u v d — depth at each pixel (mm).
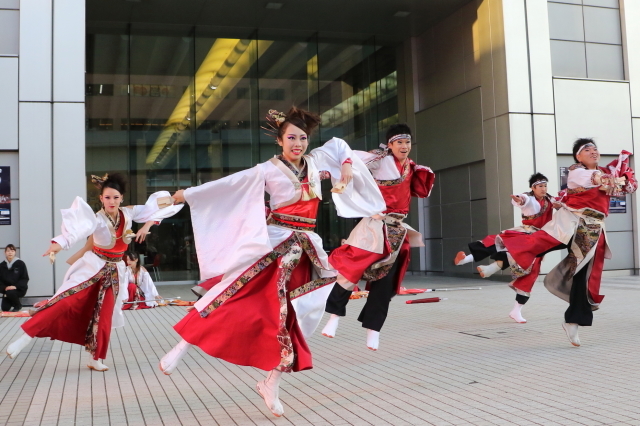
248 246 3443
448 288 12430
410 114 17594
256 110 16875
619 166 5320
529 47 13711
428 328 6945
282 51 17203
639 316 7328
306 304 3629
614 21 14484
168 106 16297
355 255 5113
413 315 8219
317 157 3889
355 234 5184
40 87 11211
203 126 16469
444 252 16406
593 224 5379
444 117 15914
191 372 4832
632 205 14211
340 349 5754
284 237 3547
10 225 11023
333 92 17453
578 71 14125
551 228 5605
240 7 15156
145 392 4164
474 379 4289
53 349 6160
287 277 3510
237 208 3582
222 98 16703
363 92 17688
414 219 17188
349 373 4656
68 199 11133
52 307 4895
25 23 11281
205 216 3582
